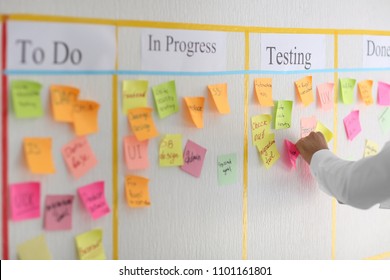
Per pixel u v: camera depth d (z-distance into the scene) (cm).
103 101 122
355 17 162
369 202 133
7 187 112
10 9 111
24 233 115
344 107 161
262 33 144
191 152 135
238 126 142
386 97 170
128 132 126
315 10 153
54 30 116
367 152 167
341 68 159
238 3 140
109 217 125
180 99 133
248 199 145
